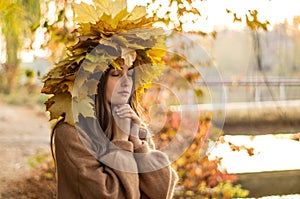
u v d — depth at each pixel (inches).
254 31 314.5
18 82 504.4
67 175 90.4
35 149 358.6
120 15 91.0
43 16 250.1
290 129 323.6
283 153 278.5
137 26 92.2
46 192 274.4
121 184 89.6
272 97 341.4
